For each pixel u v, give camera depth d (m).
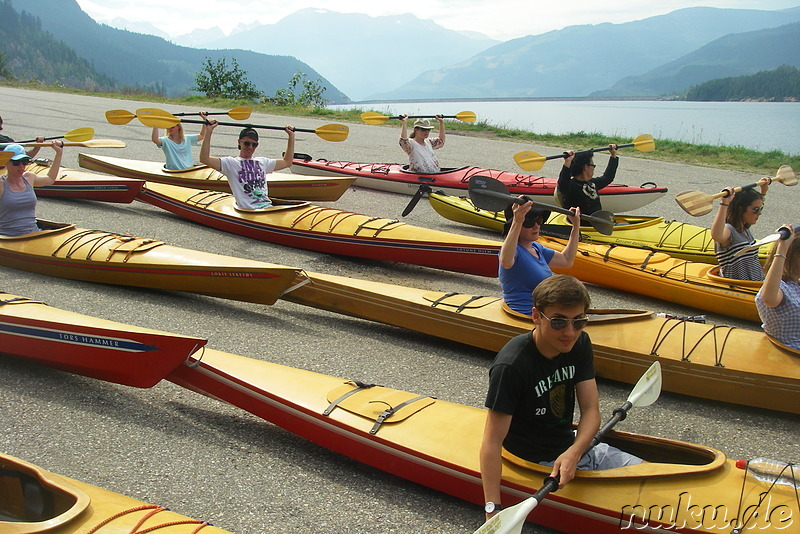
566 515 3.02
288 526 3.19
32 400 4.16
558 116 75.75
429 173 10.28
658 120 68.06
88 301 5.77
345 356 5.08
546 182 9.65
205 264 5.70
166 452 3.73
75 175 8.92
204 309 5.82
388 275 7.02
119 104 21.92
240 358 4.18
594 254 6.80
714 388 4.52
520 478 3.00
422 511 3.35
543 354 2.73
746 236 6.08
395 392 3.85
